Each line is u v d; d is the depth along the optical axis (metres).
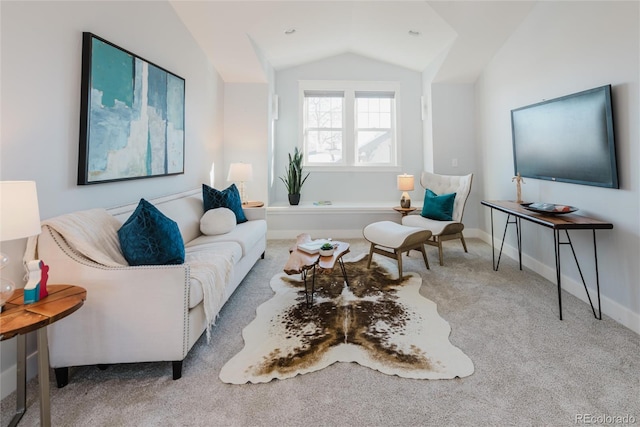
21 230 1.14
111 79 2.11
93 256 1.52
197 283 1.70
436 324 2.06
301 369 1.61
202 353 1.76
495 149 3.88
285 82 5.03
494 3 3.05
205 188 3.19
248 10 3.19
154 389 1.47
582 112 2.30
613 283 2.11
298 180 4.73
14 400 1.43
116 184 2.23
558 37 2.65
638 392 1.42
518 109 3.15
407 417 1.29
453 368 1.60
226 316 2.20
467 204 4.55
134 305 1.50
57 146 1.74
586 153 2.28
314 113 5.13
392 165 5.11
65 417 1.30
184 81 3.21
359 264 3.38
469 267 3.24
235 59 3.95
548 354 1.71
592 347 1.77
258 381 1.52
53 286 1.39
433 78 4.44
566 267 2.60
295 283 2.84
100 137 2.02
